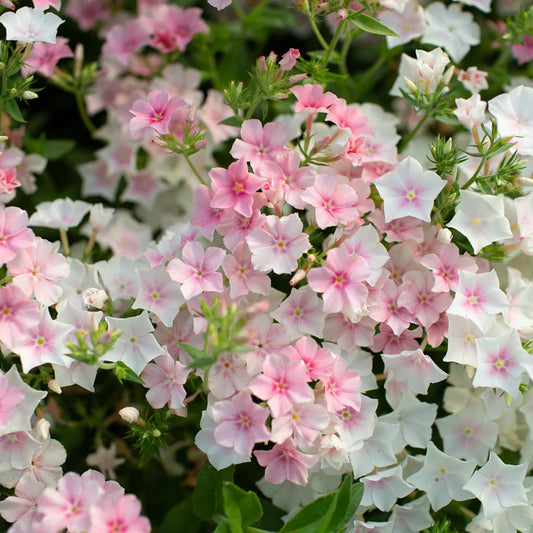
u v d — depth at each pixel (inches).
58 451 38.3
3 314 37.9
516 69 43.9
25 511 38.0
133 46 43.4
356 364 38.6
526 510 38.4
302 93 39.1
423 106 39.5
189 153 39.1
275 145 38.8
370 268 38.2
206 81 44.5
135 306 38.3
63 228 40.4
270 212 39.6
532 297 38.7
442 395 40.3
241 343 36.6
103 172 43.8
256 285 38.3
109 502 36.6
